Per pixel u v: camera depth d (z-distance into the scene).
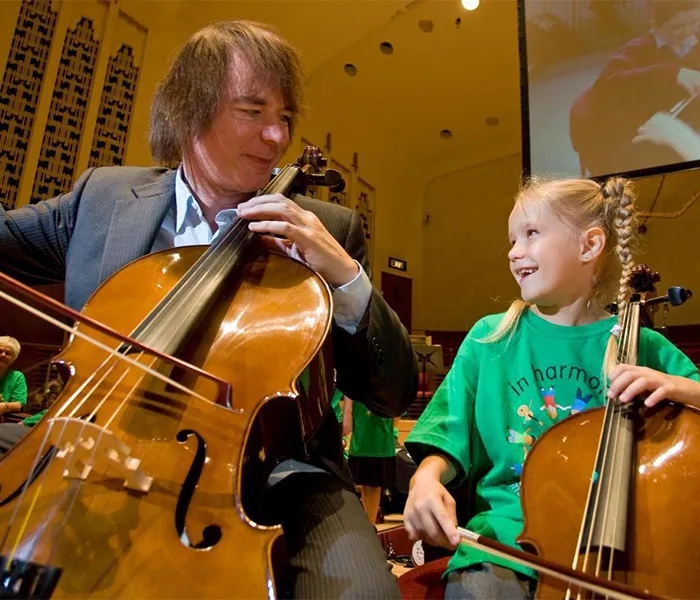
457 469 1.00
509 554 0.69
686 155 3.39
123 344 0.71
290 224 0.83
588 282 1.13
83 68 4.50
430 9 5.69
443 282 8.41
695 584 0.65
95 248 1.01
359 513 0.81
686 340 5.64
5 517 0.54
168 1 4.94
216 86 0.98
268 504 0.82
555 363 1.06
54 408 0.64
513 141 7.77
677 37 3.58
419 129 7.73
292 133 1.14
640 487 0.74
